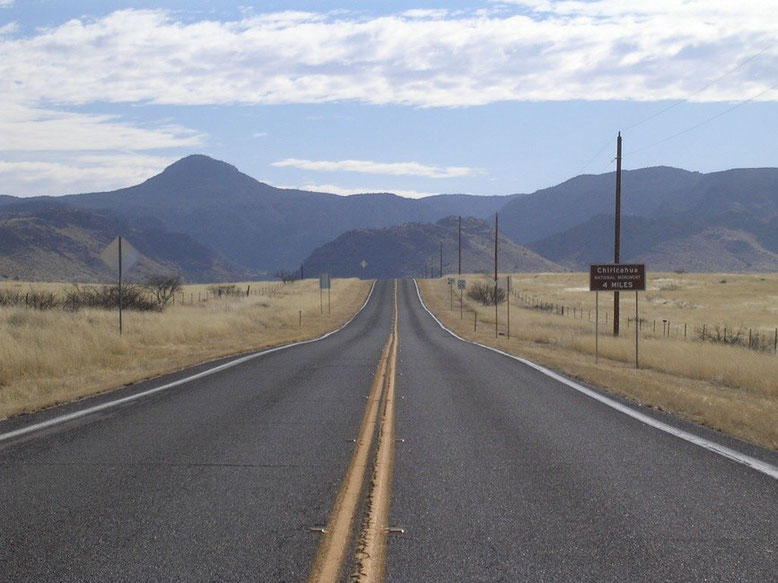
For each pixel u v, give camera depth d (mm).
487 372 18875
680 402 13133
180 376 17234
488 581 4965
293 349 27375
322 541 5719
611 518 6410
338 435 10102
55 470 8062
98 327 26312
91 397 13727
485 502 6863
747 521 6352
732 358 23094
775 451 9289
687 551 5594
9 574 5070
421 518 6348
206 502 6820
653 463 8539
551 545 5691
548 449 9289
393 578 5004
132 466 8250
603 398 14000
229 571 5105
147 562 5285
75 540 5766
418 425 10961
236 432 10305
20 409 12008
